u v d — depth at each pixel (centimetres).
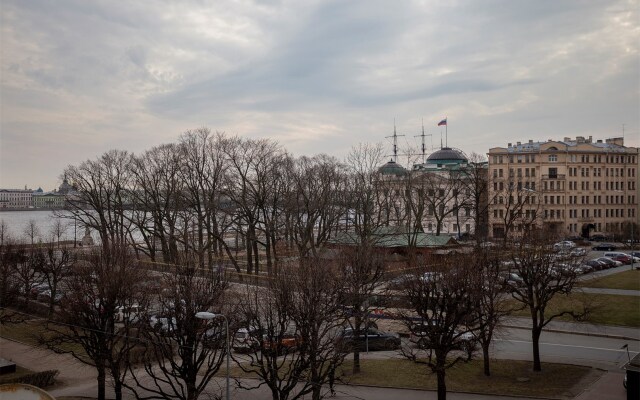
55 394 4219
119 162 12356
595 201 15000
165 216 9456
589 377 4238
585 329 5612
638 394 3262
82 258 7538
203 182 8838
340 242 8381
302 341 3544
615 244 13225
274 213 8294
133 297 4562
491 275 4397
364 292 4497
